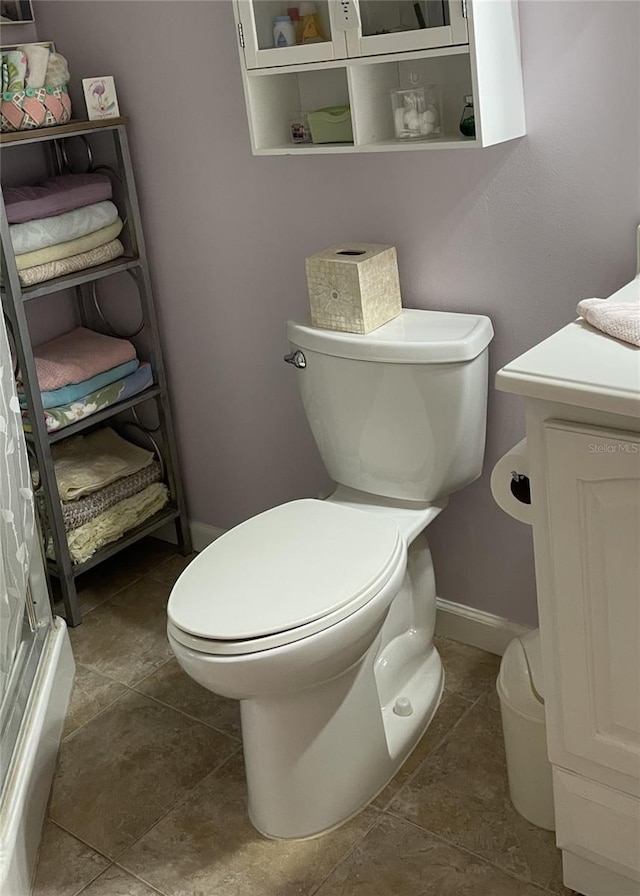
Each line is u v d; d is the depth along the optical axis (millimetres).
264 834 1774
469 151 1809
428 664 2092
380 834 1751
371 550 1717
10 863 1567
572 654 1385
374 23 1665
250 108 1890
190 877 1698
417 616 2047
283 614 1564
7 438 1816
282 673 1562
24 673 1958
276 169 2107
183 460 2666
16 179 2449
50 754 1944
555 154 1709
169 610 1636
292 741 1696
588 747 1426
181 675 2240
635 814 1427
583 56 1617
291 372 2307
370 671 1794
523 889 1608
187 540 2721
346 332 1888
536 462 1311
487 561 2129
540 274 1810
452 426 1833
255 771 1740
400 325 1899
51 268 2240
